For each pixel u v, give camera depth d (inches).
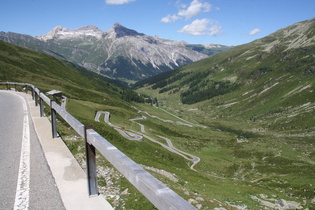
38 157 359.3
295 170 4052.7
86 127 235.8
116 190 389.4
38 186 264.1
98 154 608.1
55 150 389.4
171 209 110.0
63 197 238.5
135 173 146.3
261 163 4579.2
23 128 546.0
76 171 306.8
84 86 7632.9
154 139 4697.3
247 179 3464.6
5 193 247.9
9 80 4480.8
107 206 221.3
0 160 346.0
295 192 2485.2
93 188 239.3
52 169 313.1
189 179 1450.5
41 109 670.5
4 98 1123.9
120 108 6594.5
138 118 6515.8
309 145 6082.7
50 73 6860.2
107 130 2149.4
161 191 122.2
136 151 1916.8
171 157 3009.4
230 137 7101.4
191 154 4352.9
